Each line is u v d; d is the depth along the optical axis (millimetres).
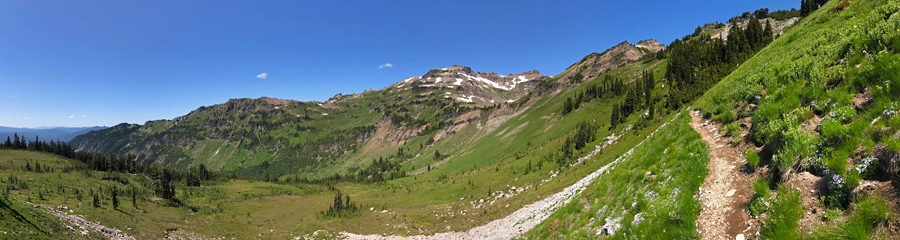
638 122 109938
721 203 12773
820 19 29219
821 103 12750
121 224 79750
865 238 7457
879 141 8781
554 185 84562
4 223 36375
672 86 135000
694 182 14953
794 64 18266
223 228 106875
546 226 27625
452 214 103812
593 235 19484
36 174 157750
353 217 112312
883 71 10758
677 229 12727
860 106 10875
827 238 8133
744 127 17656
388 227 94062
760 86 19609
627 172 24141
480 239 45406
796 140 11453
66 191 126125
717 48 147500
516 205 81250
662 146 23516
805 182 10164
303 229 100312
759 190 11344
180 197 167375
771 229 9656
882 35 12969
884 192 7727
